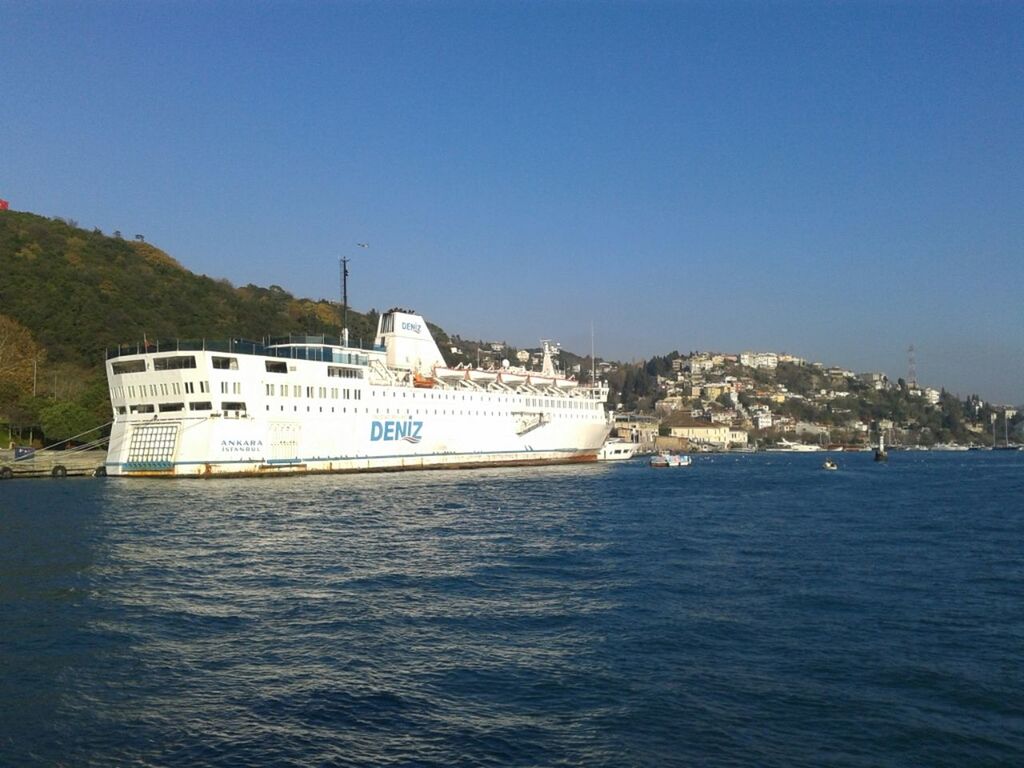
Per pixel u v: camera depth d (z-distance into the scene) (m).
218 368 83.81
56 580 33.38
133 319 152.75
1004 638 25.42
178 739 17.59
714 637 25.50
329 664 22.72
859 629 26.48
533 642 24.95
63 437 108.94
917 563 39.09
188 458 84.19
